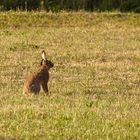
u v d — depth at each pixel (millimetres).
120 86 46719
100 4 96500
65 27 85375
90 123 33406
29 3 95812
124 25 86875
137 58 62281
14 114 35000
